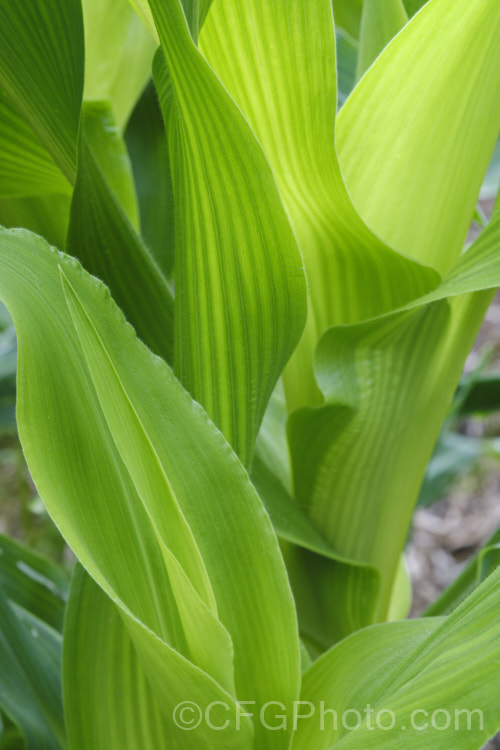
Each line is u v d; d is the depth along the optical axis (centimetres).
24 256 68
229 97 65
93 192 83
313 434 89
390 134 79
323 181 75
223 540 71
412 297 82
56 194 100
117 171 99
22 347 68
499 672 62
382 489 92
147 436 67
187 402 70
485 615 64
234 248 71
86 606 84
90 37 106
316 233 80
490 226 77
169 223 115
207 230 71
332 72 70
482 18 74
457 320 86
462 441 177
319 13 68
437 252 85
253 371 75
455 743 61
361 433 88
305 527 94
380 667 76
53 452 69
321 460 91
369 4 88
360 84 77
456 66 76
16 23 75
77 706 83
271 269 71
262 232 70
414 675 66
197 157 68
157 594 73
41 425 69
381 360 84
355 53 115
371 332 81
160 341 87
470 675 63
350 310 85
